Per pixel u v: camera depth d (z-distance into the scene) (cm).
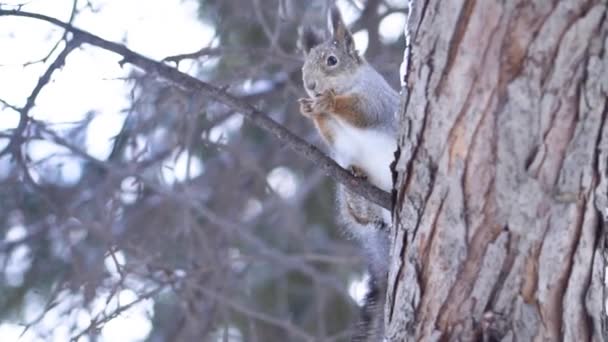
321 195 1603
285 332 1584
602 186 607
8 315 1346
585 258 609
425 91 623
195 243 1316
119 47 751
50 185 1230
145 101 1110
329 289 1548
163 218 1262
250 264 1342
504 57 595
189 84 729
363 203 935
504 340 605
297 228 1440
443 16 615
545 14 590
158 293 1080
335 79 952
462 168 609
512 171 600
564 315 608
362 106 925
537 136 596
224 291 1223
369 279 941
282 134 726
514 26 593
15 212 1297
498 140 600
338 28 973
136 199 1279
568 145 596
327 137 940
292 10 1299
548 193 598
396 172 657
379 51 1370
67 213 1113
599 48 592
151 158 1316
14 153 977
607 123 600
